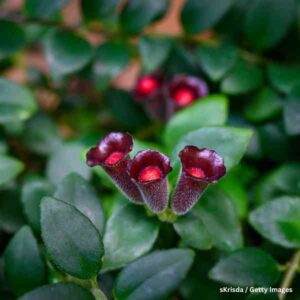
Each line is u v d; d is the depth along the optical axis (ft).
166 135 1.19
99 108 1.67
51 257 1.01
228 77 1.39
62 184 1.11
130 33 1.41
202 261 1.20
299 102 1.26
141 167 1.00
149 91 1.42
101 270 1.06
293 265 1.13
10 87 1.31
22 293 1.10
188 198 1.04
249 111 1.40
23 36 1.39
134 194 1.06
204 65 1.38
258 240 1.35
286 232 1.12
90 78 1.56
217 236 1.12
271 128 1.36
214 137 1.10
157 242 1.18
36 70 1.65
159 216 1.08
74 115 1.66
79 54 1.36
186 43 1.52
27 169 1.55
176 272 1.06
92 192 1.11
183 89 1.40
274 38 1.41
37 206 1.17
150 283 1.06
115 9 1.42
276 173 1.27
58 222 1.01
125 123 1.51
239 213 1.23
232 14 1.49
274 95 1.39
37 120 1.47
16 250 1.10
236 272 1.08
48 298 1.00
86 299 1.01
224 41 1.51
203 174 1.01
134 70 1.86
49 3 1.37
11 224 1.24
